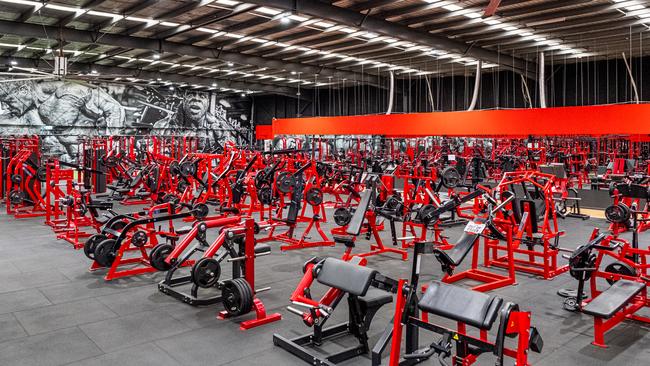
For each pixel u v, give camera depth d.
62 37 11.03
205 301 4.43
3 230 8.07
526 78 17.56
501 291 4.92
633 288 3.79
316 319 3.51
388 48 13.87
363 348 3.42
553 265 5.50
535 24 11.13
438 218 6.06
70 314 4.20
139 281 5.18
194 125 22.86
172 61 16.09
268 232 8.04
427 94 19.95
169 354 3.43
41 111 18.53
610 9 9.76
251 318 4.11
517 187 6.46
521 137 13.36
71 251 6.55
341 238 5.10
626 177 8.85
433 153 14.68
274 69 16.66
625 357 3.41
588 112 9.52
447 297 2.69
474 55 13.07
